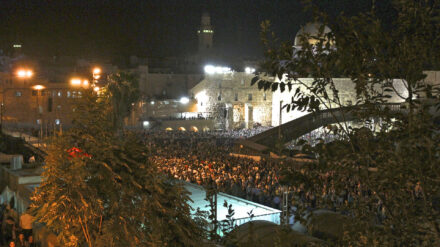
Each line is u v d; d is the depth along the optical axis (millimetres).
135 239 8727
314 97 4988
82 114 9227
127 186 8820
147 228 9125
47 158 8789
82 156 8781
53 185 8773
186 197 9711
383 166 4441
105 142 8945
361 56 4547
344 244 5148
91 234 9023
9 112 91875
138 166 9078
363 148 4660
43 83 91250
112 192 8656
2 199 24484
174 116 101188
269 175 27484
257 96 110062
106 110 9492
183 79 112562
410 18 4328
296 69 4941
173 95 110500
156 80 108938
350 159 4668
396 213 4598
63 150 8758
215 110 106000
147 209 8875
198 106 105250
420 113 4340
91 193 8602
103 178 8617
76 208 8641
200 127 99312
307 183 4895
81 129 9148
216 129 104000
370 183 4637
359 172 4680
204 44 144000
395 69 4383
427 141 4160
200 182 27078
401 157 4324
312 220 5309
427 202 4312
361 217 4973
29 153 39031
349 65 4555
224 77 107438
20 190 24141
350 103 4984
